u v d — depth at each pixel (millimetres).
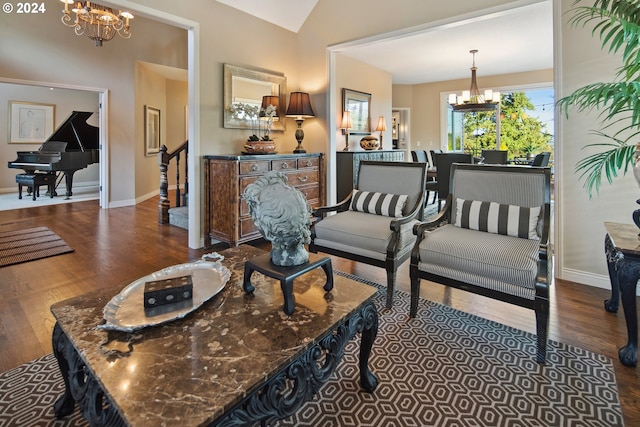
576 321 2143
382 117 6621
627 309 1689
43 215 5277
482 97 6535
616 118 2479
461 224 2441
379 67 6801
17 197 6770
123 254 3467
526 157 7973
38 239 3932
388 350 1862
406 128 8680
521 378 1630
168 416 822
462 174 2588
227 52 3801
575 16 2584
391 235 2441
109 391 898
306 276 1704
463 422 1371
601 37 2434
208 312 1325
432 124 8438
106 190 5965
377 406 1457
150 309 1313
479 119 8156
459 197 2566
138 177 6582
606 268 2611
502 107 8211
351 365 1741
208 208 3674
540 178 2264
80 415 1391
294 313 1323
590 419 1377
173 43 6684
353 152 5410
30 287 2637
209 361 1029
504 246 2031
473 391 1544
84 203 6363
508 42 5195
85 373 1166
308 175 4156
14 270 2982
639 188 2428
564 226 2766
